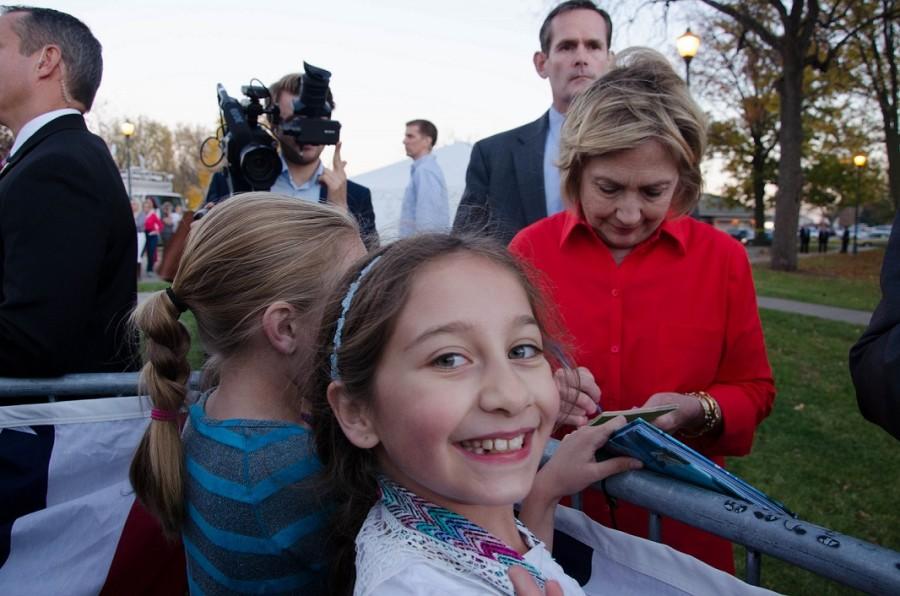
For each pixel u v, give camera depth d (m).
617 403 1.65
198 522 1.22
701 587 1.06
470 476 0.88
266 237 1.30
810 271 21.42
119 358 2.12
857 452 4.46
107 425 1.80
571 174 1.62
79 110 2.19
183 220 2.22
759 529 0.97
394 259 0.97
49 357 1.83
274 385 1.30
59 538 1.73
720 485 1.03
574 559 1.22
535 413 0.91
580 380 1.38
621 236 1.61
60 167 1.88
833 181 34.47
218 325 1.31
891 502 3.74
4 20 2.10
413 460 0.90
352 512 1.09
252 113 3.17
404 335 0.90
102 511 1.76
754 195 37.41
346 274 1.10
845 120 28.98
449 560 0.89
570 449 1.19
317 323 1.27
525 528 1.06
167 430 1.29
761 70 23.75
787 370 6.77
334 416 1.08
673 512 1.10
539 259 1.75
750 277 1.68
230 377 1.33
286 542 1.15
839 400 5.68
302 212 1.37
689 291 1.64
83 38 2.18
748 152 35.31
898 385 1.05
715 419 1.54
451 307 0.90
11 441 1.72
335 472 1.10
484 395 0.87
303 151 3.42
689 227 1.72
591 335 1.67
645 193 1.51
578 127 1.53
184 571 1.80
